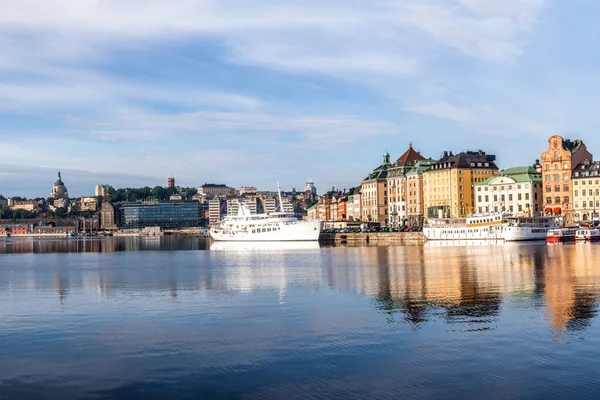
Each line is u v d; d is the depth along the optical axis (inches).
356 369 1592.0
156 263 5477.4
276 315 2300.7
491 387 1440.7
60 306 2657.5
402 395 1407.5
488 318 2148.1
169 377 1569.9
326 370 1590.8
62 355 1791.3
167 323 2206.0
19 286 3501.5
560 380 1475.1
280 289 3070.9
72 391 1487.5
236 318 2261.3
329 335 1946.4
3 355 1802.4
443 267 4143.7
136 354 1782.7
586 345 1759.4
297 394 1430.9
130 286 3383.4
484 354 1692.9
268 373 1578.5
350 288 3041.3
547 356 1662.2
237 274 4010.8
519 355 1676.9
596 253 5285.4
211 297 2832.2
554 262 4335.6
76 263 5723.4
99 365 1684.3
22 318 2364.7
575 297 2561.5
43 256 7357.3
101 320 2295.8
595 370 1539.1
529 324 2032.5
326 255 6077.8
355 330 2005.4
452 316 2196.1
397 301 2566.4
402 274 3693.4
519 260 4606.3
